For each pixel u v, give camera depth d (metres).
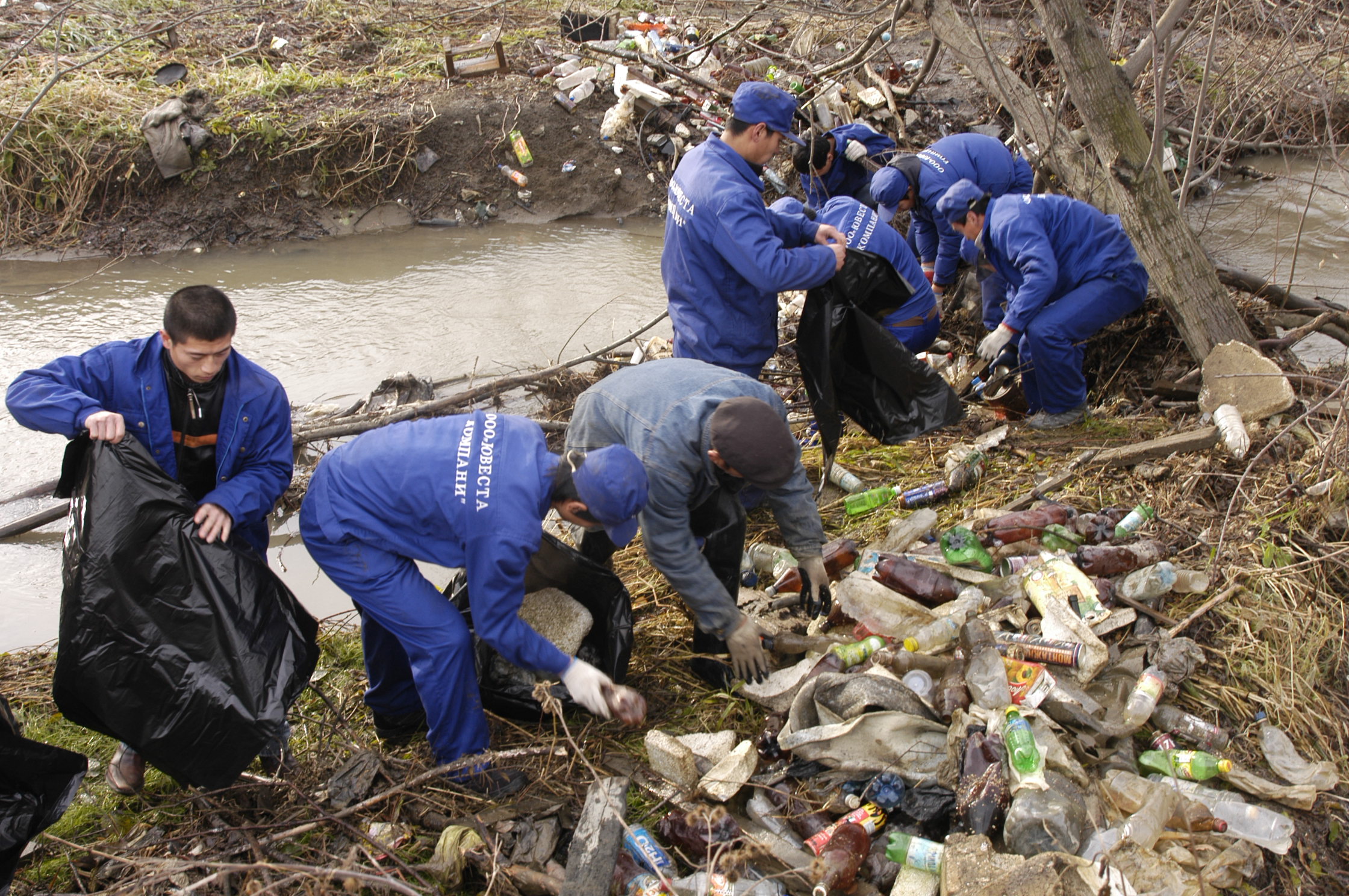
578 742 3.03
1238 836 2.57
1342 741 2.95
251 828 2.65
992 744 2.60
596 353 5.91
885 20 7.24
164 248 7.87
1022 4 7.34
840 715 2.84
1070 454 4.43
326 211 8.32
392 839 2.71
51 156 7.82
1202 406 4.53
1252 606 3.31
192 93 8.19
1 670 3.71
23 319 6.58
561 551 3.11
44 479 5.00
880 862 2.51
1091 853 2.41
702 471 2.76
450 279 7.44
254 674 2.63
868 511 4.16
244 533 2.95
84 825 2.96
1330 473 3.88
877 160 6.34
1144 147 4.43
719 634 2.92
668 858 2.53
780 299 6.61
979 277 5.34
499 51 9.22
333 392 5.80
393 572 2.72
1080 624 3.03
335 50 9.79
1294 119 6.62
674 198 3.77
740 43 10.08
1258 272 6.80
